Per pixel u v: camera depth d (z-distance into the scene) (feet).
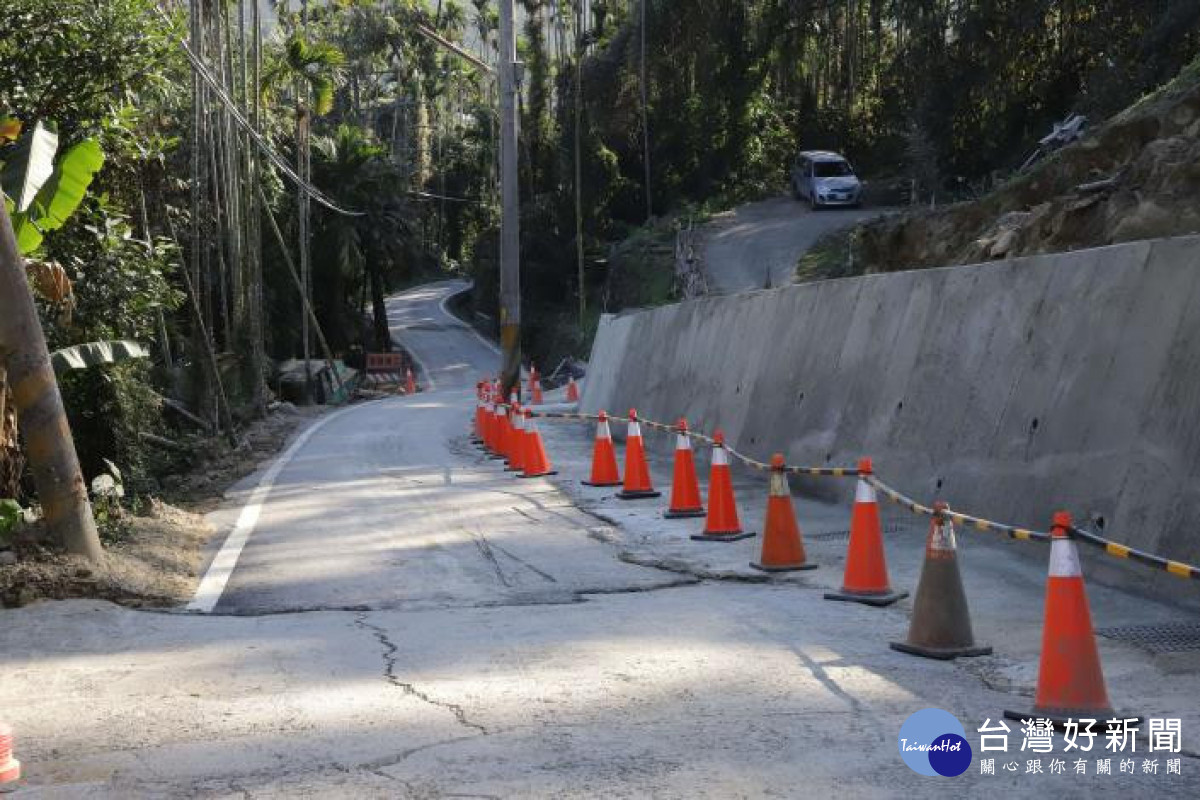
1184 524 24.71
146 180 63.93
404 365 224.94
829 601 26.61
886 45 233.96
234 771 15.81
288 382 159.94
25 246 39.22
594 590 28.96
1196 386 25.71
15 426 33.78
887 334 40.75
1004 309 34.32
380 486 53.47
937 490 34.99
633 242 215.72
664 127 240.32
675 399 61.26
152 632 25.50
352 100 379.96
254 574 32.71
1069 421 29.71
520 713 18.10
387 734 17.25
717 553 33.32
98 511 38.01
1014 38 148.56
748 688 19.22
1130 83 109.09
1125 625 22.74
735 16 227.61
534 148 253.44
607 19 272.51
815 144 237.45
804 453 44.11
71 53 46.03
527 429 55.57
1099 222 49.26
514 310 92.32
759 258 163.73
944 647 21.16
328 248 205.67
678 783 14.78
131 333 52.08
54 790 15.28
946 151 158.81
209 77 84.58
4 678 21.59
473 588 29.71
